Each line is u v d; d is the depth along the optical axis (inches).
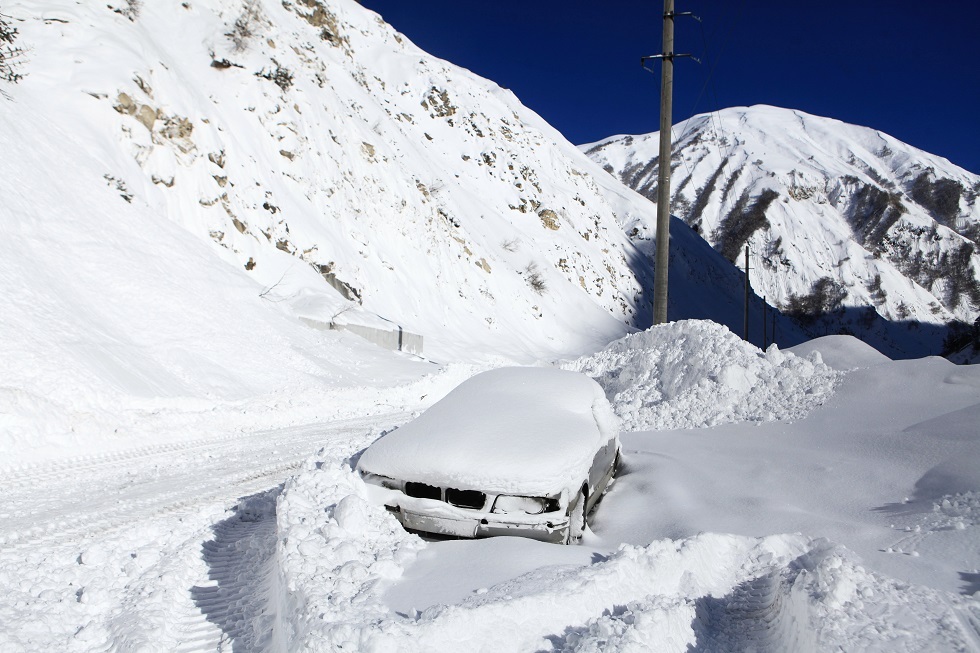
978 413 283.9
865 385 379.9
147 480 337.1
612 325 2527.1
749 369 431.2
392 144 2122.3
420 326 1544.0
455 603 147.5
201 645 163.0
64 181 733.9
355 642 127.0
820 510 241.1
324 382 758.5
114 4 1164.5
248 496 306.7
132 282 685.9
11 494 301.0
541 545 192.9
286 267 1184.8
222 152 1157.1
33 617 169.0
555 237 2903.5
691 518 233.1
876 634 137.5
